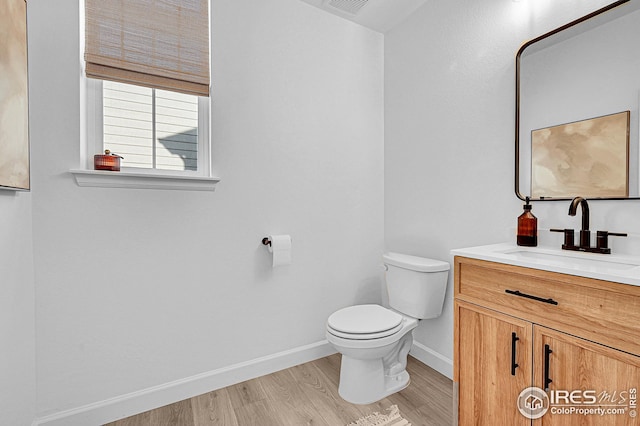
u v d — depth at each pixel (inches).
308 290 80.7
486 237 64.7
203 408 61.9
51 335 53.8
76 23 55.6
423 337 80.5
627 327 31.8
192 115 69.4
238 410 61.2
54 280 54.0
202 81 66.3
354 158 87.6
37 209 52.5
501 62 61.6
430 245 77.7
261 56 73.0
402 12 82.0
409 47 83.4
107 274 58.2
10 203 45.1
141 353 61.3
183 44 64.8
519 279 41.9
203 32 67.1
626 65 44.8
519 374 41.8
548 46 53.6
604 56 46.9
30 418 50.8
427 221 78.5
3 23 39.6
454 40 71.1
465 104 68.7
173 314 64.2
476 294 47.8
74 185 55.3
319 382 71.1
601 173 47.5
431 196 77.3
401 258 76.9
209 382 67.6
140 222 60.9
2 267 42.8
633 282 30.8
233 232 70.3
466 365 49.3
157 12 62.5
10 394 44.8
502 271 43.9
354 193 87.8
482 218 65.5
